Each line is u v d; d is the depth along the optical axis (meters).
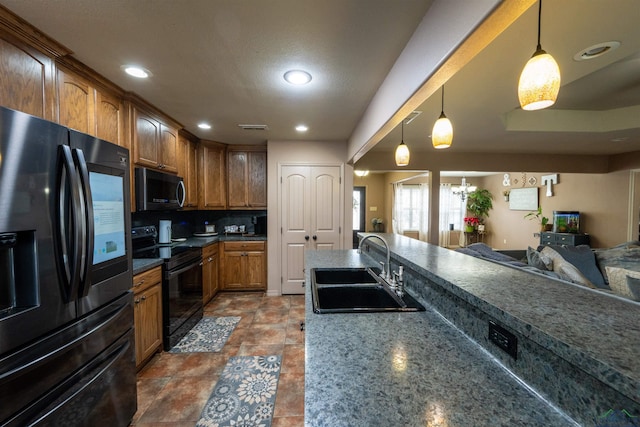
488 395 0.73
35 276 1.11
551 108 3.37
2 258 1.07
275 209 4.04
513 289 1.05
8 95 1.37
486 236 8.76
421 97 1.54
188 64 1.84
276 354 2.47
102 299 1.46
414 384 0.77
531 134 3.63
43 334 1.15
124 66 1.86
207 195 4.05
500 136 3.75
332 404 0.69
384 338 1.05
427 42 1.32
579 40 1.53
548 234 5.87
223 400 1.90
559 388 0.68
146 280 2.21
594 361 0.57
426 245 2.43
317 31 1.49
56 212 1.19
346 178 4.05
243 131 3.52
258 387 2.03
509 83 2.13
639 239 4.83
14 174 1.04
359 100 2.45
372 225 9.58
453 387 0.76
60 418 1.19
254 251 4.10
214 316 3.29
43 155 1.14
